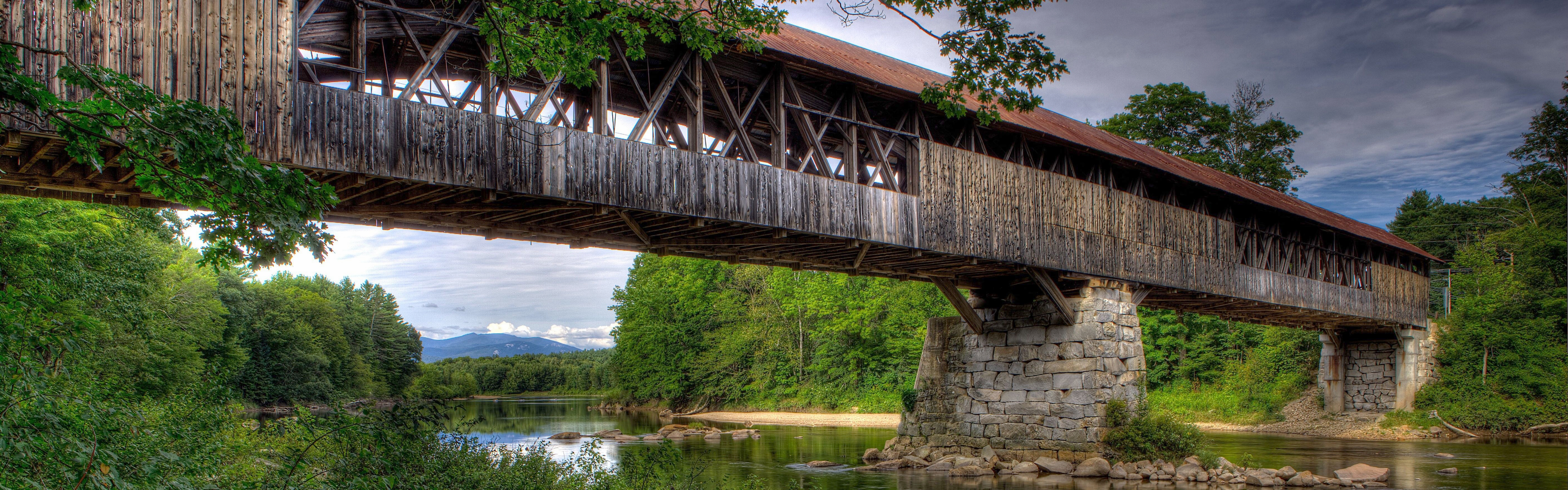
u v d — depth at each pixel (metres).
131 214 19.47
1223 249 22.14
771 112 13.86
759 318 47.88
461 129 10.18
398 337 76.69
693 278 48.81
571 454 12.44
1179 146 42.84
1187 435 18.19
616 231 13.80
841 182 14.06
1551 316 34.06
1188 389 39.62
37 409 5.17
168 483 5.93
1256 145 43.28
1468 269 41.69
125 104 4.48
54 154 8.26
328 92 9.20
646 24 11.45
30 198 12.51
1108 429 17.84
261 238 5.11
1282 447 25.92
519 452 10.80
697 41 8.43
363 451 7.58
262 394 46.12
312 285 71.06
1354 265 28.47
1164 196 21.06
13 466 4.95
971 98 16.61
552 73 7.37
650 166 11.75
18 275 14.36
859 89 14.66
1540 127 43.12
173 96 8.18
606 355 111.81
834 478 17.52
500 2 7.04
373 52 11.97
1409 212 56.47
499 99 11.12
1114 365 18.28
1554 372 31.44
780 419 40.75
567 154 10.95
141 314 21.53
